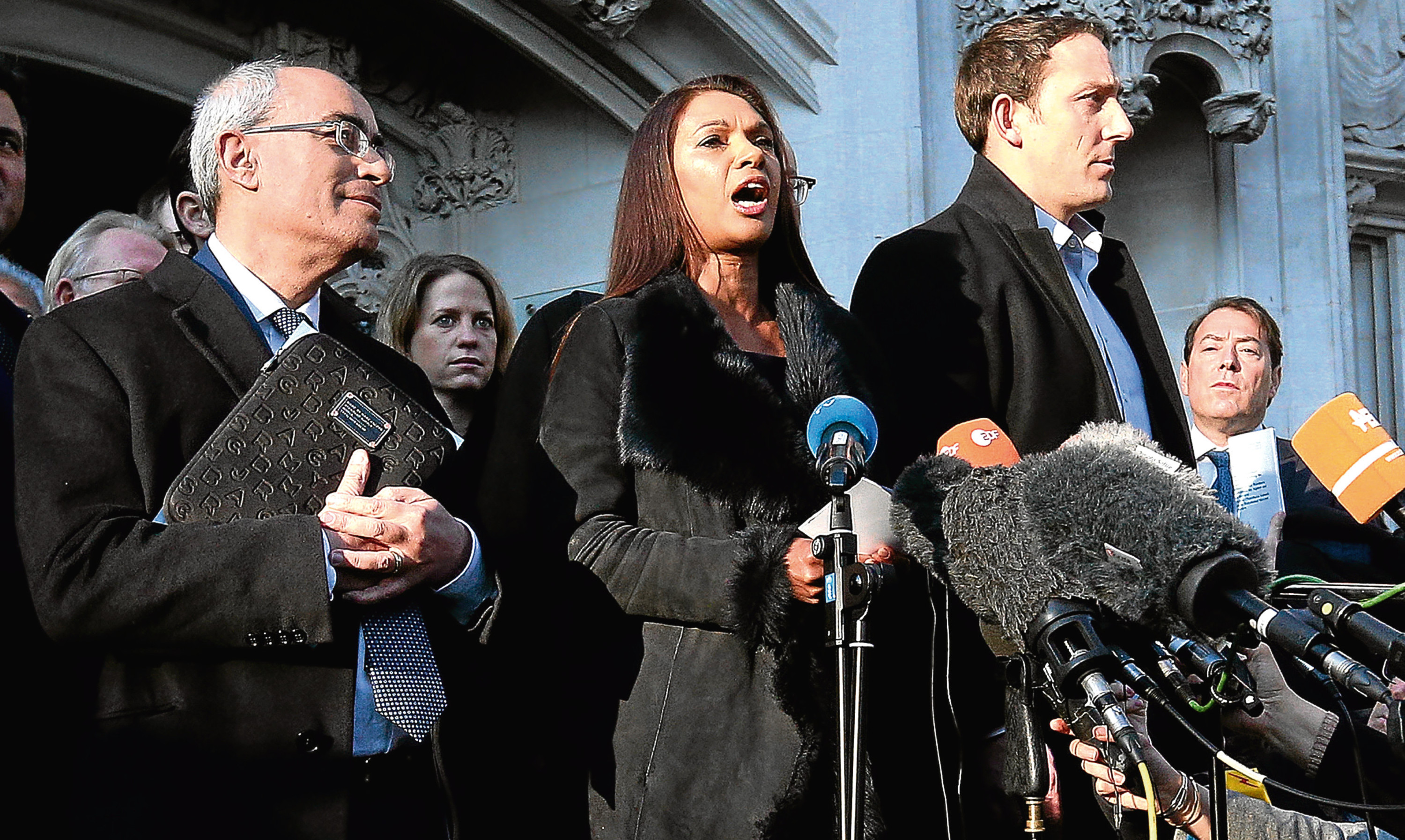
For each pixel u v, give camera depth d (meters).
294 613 2.75
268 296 3.12
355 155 3.16
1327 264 8.02
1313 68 8.14
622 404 3.16
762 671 3.06
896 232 6.61
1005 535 2.70
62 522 2.75
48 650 3.00
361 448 2.94
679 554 3.04
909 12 6.77
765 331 3.48
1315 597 2.63
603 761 3.08
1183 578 2.58
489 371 4.78
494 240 6.93
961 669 3.31
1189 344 5.36
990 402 3.70
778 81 6.57
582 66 6.50
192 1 6.16
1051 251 3.82
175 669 2.82
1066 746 3.37
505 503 3.38
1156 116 8.05
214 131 3.14
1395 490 3.20
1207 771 3.27
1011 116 4.01
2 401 3.17
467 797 3.22
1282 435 7.93
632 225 3.46
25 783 2.96
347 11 6.54
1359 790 3.14
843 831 2.72
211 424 2.93
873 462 3.35
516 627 3.28
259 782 2.79
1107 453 2.73
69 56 5.92
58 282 4.23
